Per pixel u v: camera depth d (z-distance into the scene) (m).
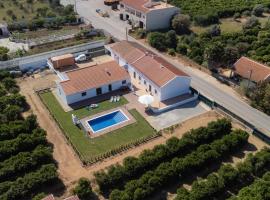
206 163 60.78
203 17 122.19
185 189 54.75
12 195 53.34
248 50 101.19
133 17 122.31
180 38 111.12
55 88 84.81
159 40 104.62
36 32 114.25
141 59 87.81
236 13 130.50
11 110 71.69
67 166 61.78
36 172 57.47
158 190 56.62
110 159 63.62
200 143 65.75
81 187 54.59
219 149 62.69
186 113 76.25
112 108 77.44
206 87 85.88
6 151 61.41
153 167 60.16
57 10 131.12
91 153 64.75
